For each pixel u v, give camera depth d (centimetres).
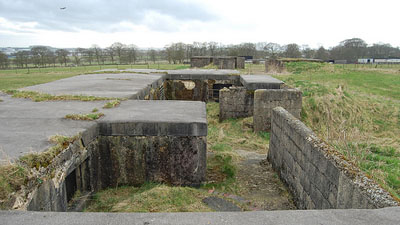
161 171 536
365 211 258
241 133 1093
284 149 633
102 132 520
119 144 524
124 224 235
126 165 530
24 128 480
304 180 506
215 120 1252
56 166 379
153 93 1144
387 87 1847
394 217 247
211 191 538
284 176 628
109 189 526
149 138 523
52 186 365
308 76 2183
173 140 525
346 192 355
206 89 1522
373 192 309
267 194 581
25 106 658
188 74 1506
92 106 659
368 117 1205
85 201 457
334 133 936
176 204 442
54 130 468
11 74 3161
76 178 470
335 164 394
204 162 539
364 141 924
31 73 3319
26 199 308
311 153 477
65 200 403
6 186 287
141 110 618
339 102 1249
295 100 1076
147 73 1527
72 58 7581
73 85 1020
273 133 738
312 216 250
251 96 1242
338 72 2430
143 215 248
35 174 330
